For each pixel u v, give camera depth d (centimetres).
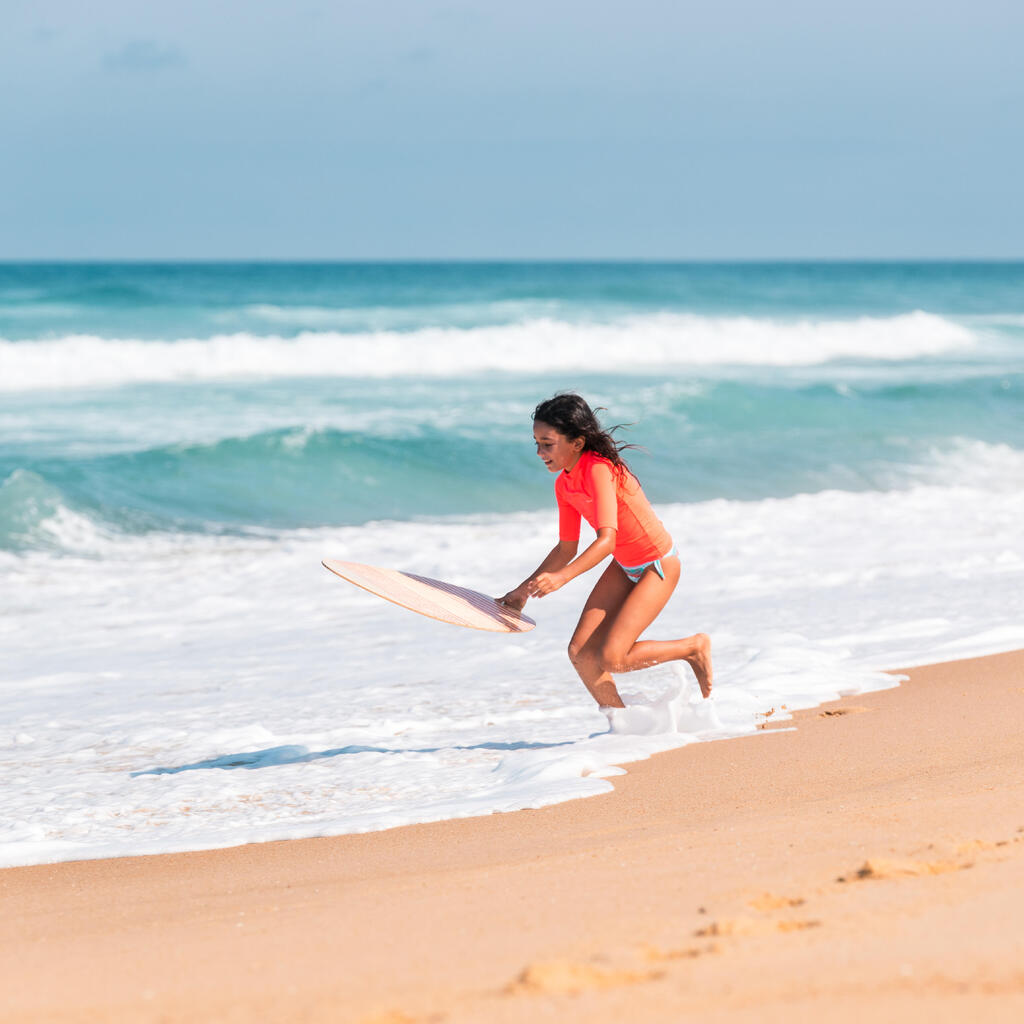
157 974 361
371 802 704
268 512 2123
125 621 1410
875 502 2169
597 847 523
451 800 689
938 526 1873
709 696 831
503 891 438
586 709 953
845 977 293
